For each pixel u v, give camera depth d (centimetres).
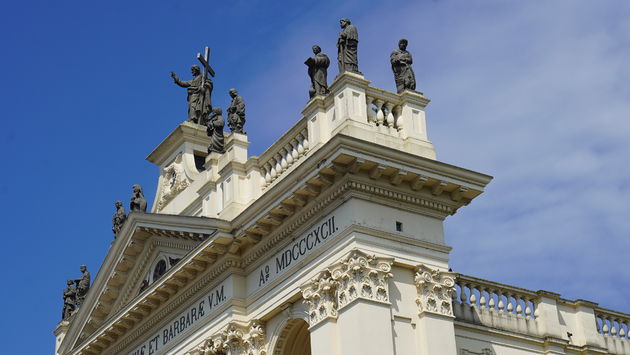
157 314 4481
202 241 4175
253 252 4050
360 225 3606
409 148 3766
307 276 3762
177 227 4331
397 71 3947
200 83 5119
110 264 4753
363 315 3481
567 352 4241
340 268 3597
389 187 3697
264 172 4231
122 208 5047
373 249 3606
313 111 3897
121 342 4712
